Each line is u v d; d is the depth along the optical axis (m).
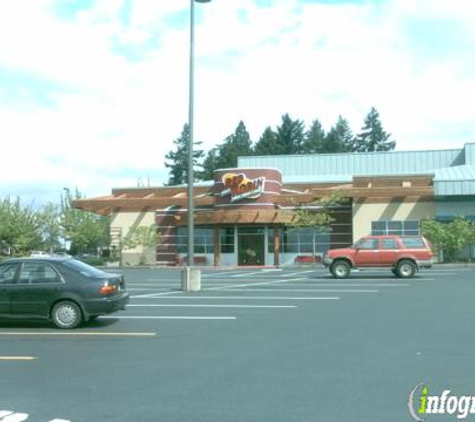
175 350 10.72
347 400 7.45
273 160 64.88
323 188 47.38
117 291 14.11
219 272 37.09
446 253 41.12
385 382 8.27
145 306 17.31
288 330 12.73
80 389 8.12
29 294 13.58
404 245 28.38
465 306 16.62
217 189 46.19
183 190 50.28
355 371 8.95
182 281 22.59
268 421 6.68
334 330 12.66
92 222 60.50
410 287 22.80
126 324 13.92
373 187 44.78
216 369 9.19
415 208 44.22
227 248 47.03
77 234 59.16
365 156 62.56
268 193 45.31
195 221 45.84
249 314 15.34
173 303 18.02
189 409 7.16
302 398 7.56
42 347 11.20
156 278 31.72
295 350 10.57
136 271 40.62
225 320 14.32
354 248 28.73
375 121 116.56
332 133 114.38
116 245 49.59
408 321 13.83
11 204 48.22
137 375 8.88
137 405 7.35
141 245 48.34
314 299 18.78
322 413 6.94
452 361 9.55
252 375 8.79
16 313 13.59
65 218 60.09
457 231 40.00
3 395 7.86
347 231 45.84
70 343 11.59
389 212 44.53
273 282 26.53
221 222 45.09
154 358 10.05
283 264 46.09
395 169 61.25
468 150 55.97
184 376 8.78
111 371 9.16
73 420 6.80
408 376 8.60
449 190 42.06
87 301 13.49
